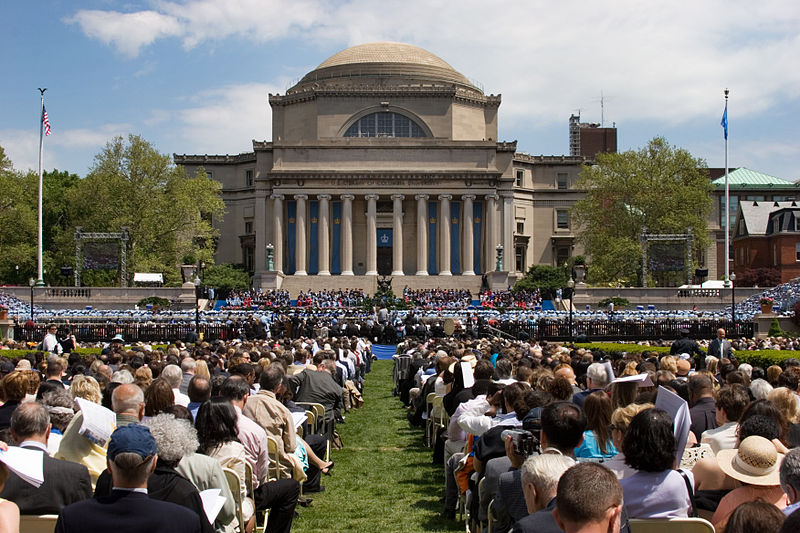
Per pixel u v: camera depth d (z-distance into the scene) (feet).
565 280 354.74
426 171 375.86
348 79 409.90
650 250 321.11
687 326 212.84
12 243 329.93
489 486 39.24
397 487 60.85
